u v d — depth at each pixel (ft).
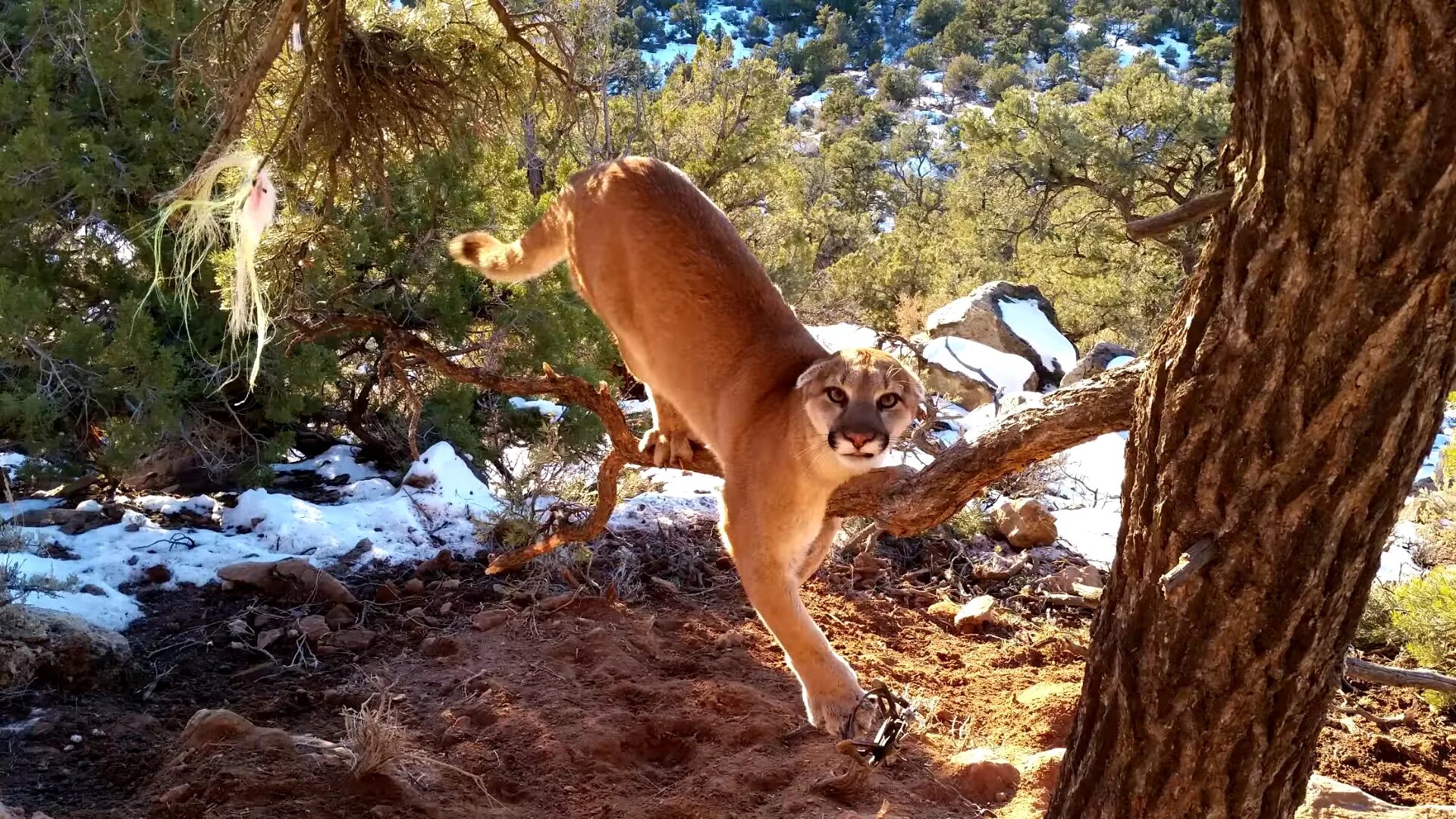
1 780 13.17
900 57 330.95
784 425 13.20
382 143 13.96
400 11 14.52
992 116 63.05
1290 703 7.99
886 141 197.16
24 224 22.25
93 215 22.89
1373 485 7.05
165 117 23.53
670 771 14.35
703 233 14.99
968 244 76.74
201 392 23.21
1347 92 5.95
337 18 12.44
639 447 14.26
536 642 17.07
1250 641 7.70
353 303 24.00
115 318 23.17
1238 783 8.32
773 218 52.13
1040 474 27.58
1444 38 5.65
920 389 13.47
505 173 26.50
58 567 18.51
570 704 15.21
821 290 56.54
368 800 12.57
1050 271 69.62
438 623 17.80
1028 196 72.38
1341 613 7.70
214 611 17.94
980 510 24.26
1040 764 14.35
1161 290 62.23
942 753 14.98
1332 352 6.62
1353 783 15.70
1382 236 6.20
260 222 11.28
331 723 14.93
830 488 12.94
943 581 21.53
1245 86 6.59
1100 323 63.98
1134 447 8.21
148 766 13.67
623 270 15.37
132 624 17.39
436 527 21.25
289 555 19.85
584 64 35.37
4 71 23.70
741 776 13.83
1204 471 7.38
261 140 13.83
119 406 23.44
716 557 20.81
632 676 16.24
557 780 13.58
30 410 21.06
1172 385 7.52
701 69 47.50
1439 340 6.58
